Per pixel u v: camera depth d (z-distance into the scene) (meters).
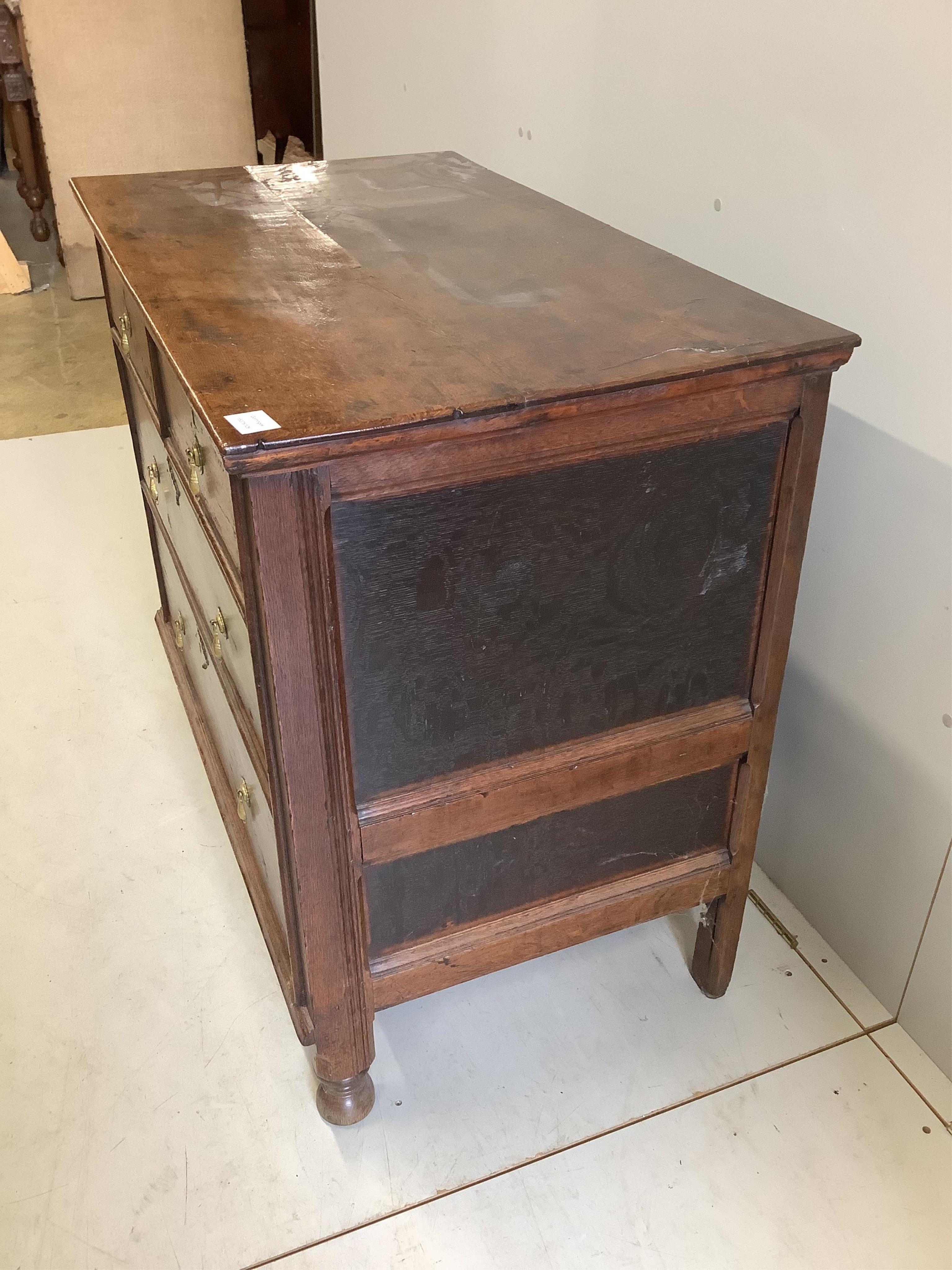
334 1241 1.30
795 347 1.09
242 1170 1.37
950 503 1.30
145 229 1.45
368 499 0.99
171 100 3.82
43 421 3.19
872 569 1.44
